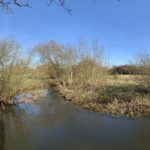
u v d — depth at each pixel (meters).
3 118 17.42
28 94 27.78
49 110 19.84
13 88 23.48
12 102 22.30
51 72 48.12
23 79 27.22
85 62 36.84
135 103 17.95
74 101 22.91
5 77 22.52
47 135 13.16
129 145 11.34
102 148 11.08
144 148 10.95
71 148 11.22
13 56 24.95
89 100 21.75
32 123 15.86
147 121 14.87
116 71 39.53
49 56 48.09
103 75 36.22
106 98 21.12
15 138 12.84
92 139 12.27
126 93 21.88
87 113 17.95
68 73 38.97
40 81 41.25
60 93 29.34
